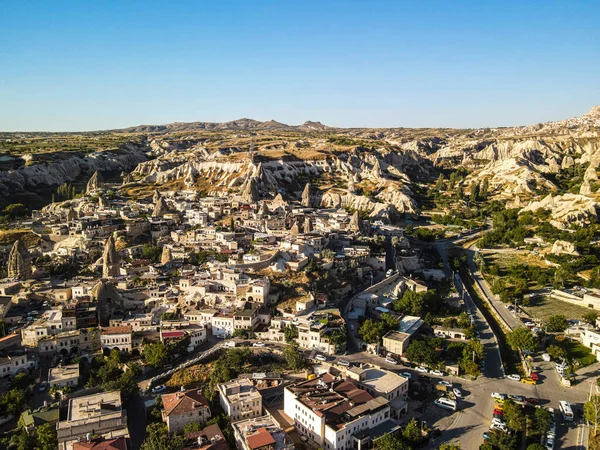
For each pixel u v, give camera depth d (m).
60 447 124.94
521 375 176.12
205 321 192.12
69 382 156.00
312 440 133.00
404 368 175.62
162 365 167.88
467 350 180.12
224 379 156.88
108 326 184.88
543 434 141.12
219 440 125.94
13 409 141.38
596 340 192.62
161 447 120.62
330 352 180.75
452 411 151.50
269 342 184.88
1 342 167.50
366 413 137.88
